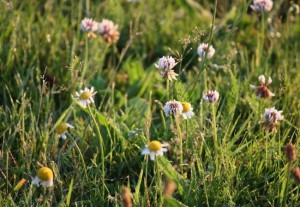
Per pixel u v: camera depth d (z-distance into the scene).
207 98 0.86
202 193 0.83
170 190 0.73
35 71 1.06
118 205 0.80
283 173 0.84
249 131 0.91
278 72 1.06
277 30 1.20
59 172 0.87
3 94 1.01
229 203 0.81
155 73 1.10
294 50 1.15
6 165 0.86
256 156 0.87
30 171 0.86
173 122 0.93
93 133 0.91
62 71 1.07
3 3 1.15
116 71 1.11
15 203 0.82
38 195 0.84
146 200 0.80
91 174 0.86
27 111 0.97
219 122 0.93
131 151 0.90
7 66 1.05
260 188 0.85
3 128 0.94
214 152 0.88
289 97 1.00
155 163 0.83
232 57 1.06
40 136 0.90
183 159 0.89
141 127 0.96
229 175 0.83
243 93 1.03
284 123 0.95
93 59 1.10
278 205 0.83
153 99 1.07
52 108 0.99
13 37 1.08
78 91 1.02
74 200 0.84
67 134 0.88
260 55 1.13
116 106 1.03
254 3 1.07
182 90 0.91
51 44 1.11
